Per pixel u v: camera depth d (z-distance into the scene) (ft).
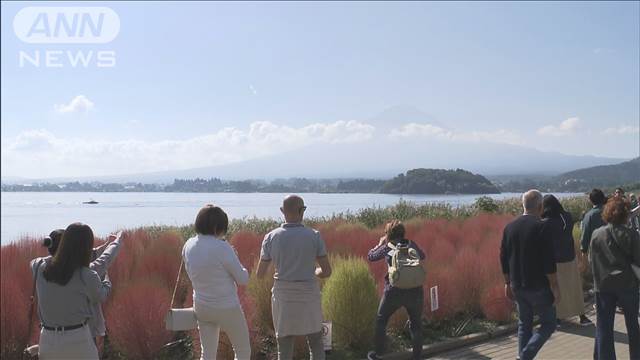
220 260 16.61
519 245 19.49
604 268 19.25
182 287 24.73
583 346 24.02
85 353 14.11
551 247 19.13
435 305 24.34
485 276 30.53
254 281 24.38
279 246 17.70
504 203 85.35
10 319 20.25
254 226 53.26
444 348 24.07
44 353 13.99
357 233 41.91
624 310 19.12
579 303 26.96
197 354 21.06
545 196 27.12
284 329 17.57
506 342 25.59
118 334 21.20
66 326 13.99
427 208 74.08
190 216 159.94
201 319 16.90
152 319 21.12
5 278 21.90
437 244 38.37
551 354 22.75
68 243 14.08
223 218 17.19
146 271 27.22
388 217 66.28
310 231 17.94
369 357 21.54
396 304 21.06
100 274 15.42
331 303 23.80
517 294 19.56
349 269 24.11
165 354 21.65
